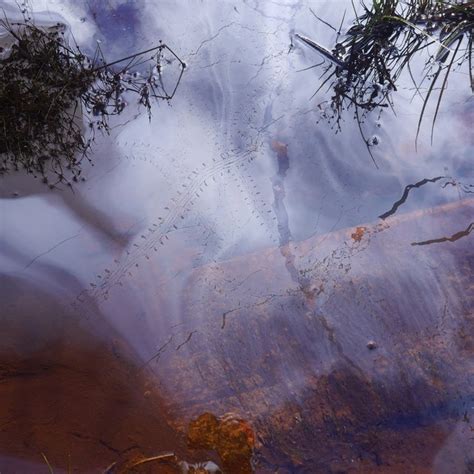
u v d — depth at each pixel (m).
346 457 0.63
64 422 0.64
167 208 0.75
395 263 0.70
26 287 0.70
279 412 0.63
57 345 0.67
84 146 0.78
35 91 0.79
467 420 0.64
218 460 0.63
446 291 0.69
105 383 0.65
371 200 0.76
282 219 0.75
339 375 0.65
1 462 0.62
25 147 0.77
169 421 0.64
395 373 0.65
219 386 0.65
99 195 0.75
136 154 0.78
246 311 0.68
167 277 0.71
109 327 0.68
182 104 0.81
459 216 0.74
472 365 0.65
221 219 0.75
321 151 0.79
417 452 0.63
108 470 0.62
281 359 0.66
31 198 0.75
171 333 0.68
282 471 0.62
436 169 0.78
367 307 0.68
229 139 0.79
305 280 0.70
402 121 0.81
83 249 0.72
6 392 0.65
